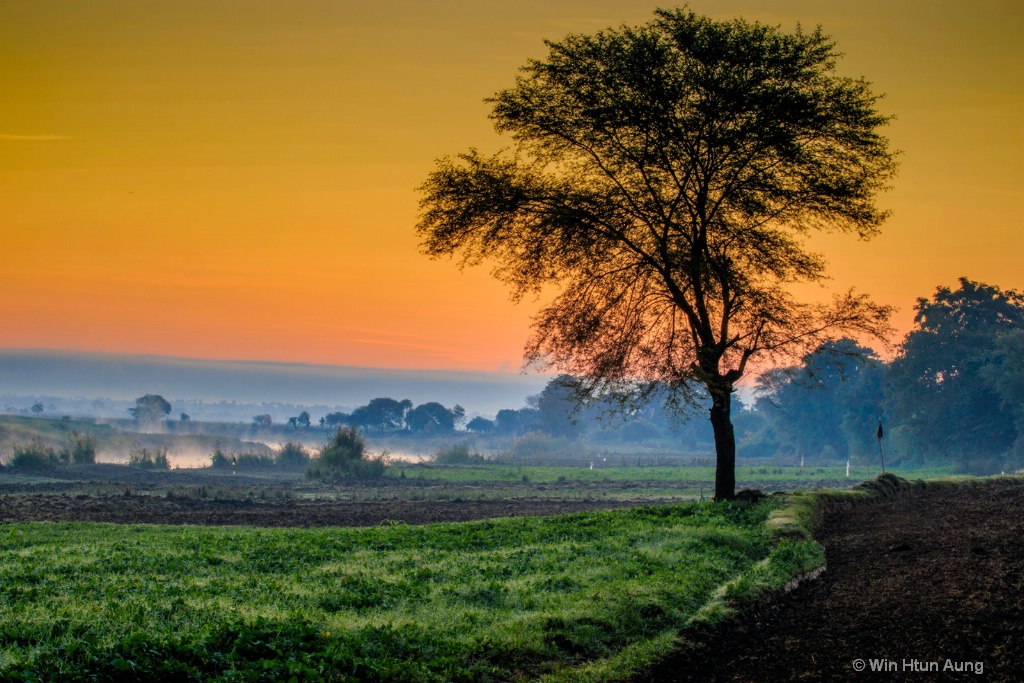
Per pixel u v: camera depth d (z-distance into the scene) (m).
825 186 28.34
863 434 117.38
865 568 18.19
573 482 69.44
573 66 28.48
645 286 31.08
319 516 36.38
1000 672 10.62
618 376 31.42
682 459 130.25
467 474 79.38
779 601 15.89
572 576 16.97
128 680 9.47
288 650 11.03
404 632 12.25
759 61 28.03
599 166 29.83
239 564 18.95
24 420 123.94
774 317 29.62
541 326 31.16
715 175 29.12
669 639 12.98
